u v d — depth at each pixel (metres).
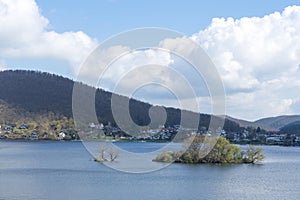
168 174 92.81
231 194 74.31
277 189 81.00
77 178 87.44
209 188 78.69
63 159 135.62
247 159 125.75
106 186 77.19
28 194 70.19
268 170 113.12
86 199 65.69
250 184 86.25
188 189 76.50
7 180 86.81
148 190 73.88
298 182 90.56
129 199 66.19
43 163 123.69
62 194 70.19
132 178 86.88
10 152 174.88
